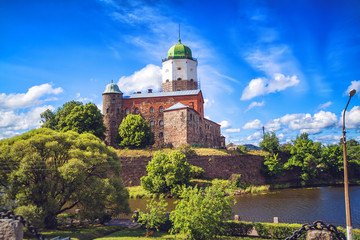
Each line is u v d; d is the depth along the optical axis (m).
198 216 24.92
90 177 32.88
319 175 76.81
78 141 34.44
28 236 27.00
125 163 59.50
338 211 41.62
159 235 29.39
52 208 29.36
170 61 86.50
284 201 48.97
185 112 69.19
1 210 28.31
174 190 49.78
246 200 49.91
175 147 69.31
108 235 29.67
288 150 75.88
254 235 29.00
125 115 80.56
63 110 70.81
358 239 24.50
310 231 17.33
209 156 63.12
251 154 69.19
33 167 29.27
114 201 33.09
